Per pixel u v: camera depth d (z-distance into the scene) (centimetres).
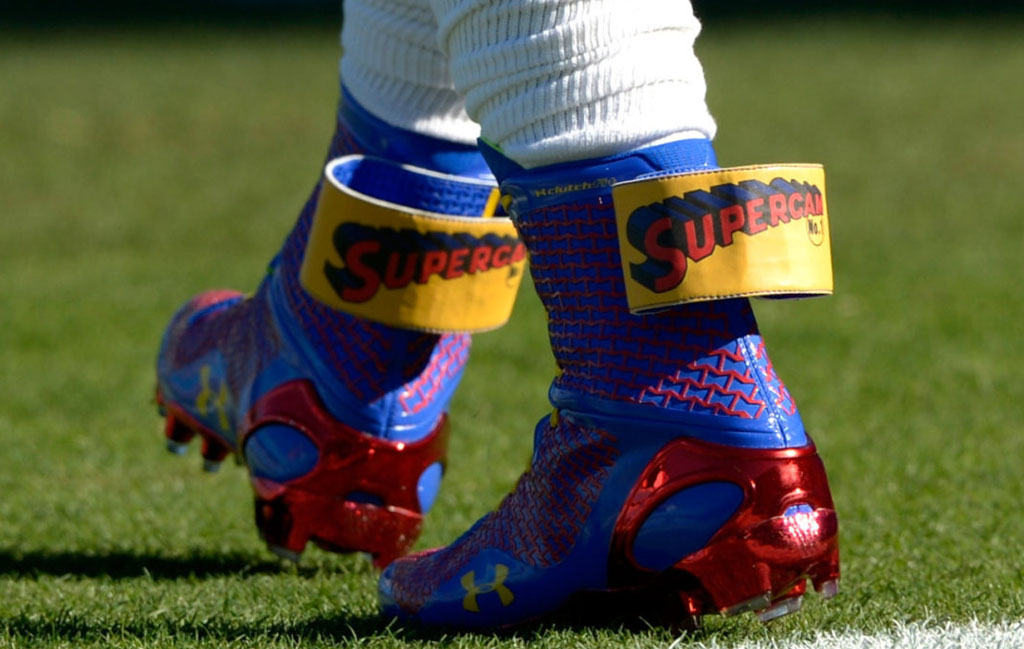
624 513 674
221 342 959
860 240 2816
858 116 4453
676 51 679
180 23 7438
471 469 1239
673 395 661
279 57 6125
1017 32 6256
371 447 862
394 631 739
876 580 820
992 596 763
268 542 885
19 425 1498
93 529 1047
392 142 852
